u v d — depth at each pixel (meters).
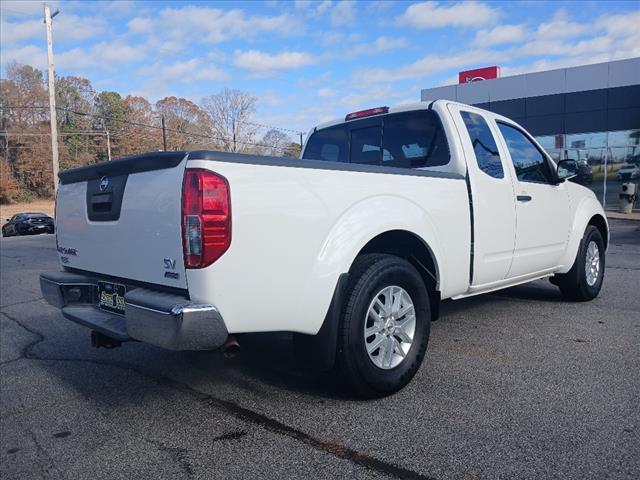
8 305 7.79
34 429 3.44
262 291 3.03
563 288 6.18
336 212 3.37
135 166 3.25
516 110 24.95
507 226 4.81
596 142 23.39
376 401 3.58
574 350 4.47
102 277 3.74
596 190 23.55
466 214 4.34
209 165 2.85
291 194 3.14
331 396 3.70
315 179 3.27
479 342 4.75
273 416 3.43
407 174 3.89
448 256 4.17
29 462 3.02
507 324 5.33
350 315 3.38
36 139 73.38
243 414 3.49
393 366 3.66
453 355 4.42
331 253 3.31
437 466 2.73
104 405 3.78
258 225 2.99
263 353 4.77
